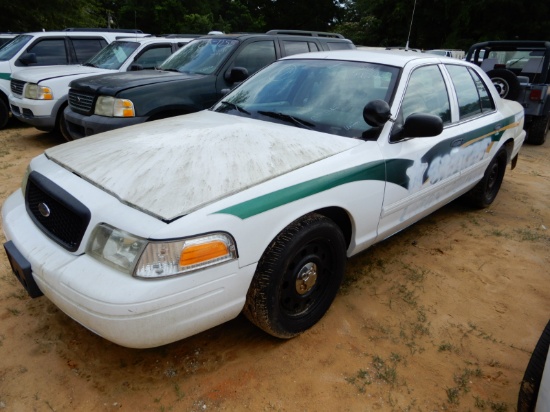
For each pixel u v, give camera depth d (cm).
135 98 527
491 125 425
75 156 265
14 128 870
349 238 297
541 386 181
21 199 272
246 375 245
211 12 2947
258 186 230
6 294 305
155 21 2753
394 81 321
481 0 2161
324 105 326
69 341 265
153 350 261
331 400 231
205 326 219
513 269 370
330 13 3741
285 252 238
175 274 197
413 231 438
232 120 327
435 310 310
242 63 614
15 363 247
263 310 240
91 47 917
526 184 616
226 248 211
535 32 2184
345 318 296
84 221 213
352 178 271
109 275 199
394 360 261
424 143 330
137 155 252
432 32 2570
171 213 202
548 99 855
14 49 852
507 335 288
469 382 248
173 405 225
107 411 220
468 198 486
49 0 1653
